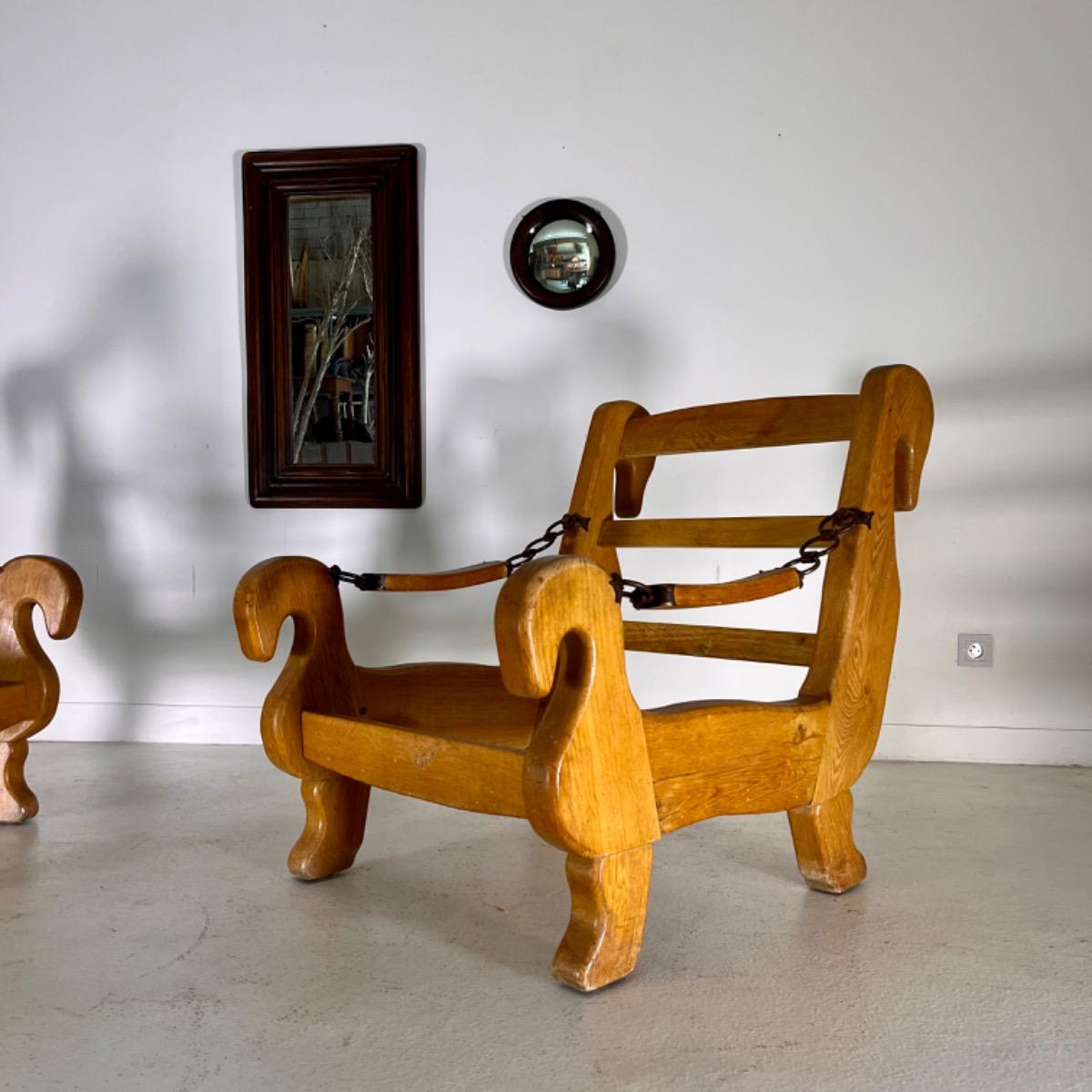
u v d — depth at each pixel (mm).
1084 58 2953
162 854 2143
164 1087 1240
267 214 3205
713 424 2145
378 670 2027
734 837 2283
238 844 2221
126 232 3293
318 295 3215
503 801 1521
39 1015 1430
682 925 1757
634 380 3131
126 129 3283
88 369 3316
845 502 1902
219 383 3277
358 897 1895
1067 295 2967
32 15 3305
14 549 3357
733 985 1525
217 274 3268
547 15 3135
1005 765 2979
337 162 3158
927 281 3018
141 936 1707
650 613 3191
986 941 1688
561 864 2088
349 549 3240
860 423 1927
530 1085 1246
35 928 1740
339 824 1994
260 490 3221
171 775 2836
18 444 3350
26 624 2346
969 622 3021
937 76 3006
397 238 3158
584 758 1438
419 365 3195
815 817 1864
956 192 3004
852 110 3037
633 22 3107
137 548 3311
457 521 3207
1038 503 2990
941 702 3039
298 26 3217
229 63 3242
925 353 3023
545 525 3180
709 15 3080
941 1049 1332
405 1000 1477
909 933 1724
